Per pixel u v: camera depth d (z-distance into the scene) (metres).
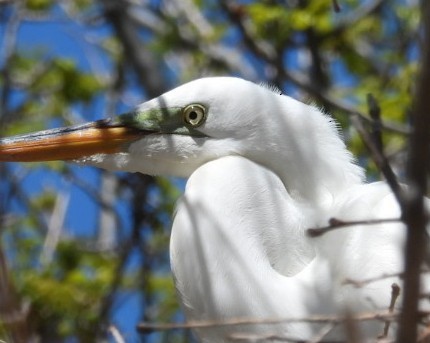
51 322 13.14
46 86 15.29
